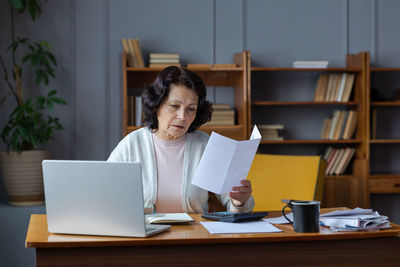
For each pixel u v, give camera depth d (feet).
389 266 5.59
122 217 5.23
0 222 11.89
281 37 14.87
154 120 7.20
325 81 14.44
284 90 15.02
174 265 5.25
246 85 13.62
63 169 5.30
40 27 13.91
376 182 14.01
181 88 6.74
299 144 15.02
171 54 13.71
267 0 14.83
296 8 14.92
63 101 12.72
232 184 6.18
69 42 14.08
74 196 5.32
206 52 14.65
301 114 15.08
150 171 7.27
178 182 7.25
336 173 14.40
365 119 14.07
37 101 12.46
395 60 15.23
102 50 14.25
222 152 5.81
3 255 11.87
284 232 5.58
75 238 5.25
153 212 6.60
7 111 13.69
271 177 8.79
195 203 7.26
